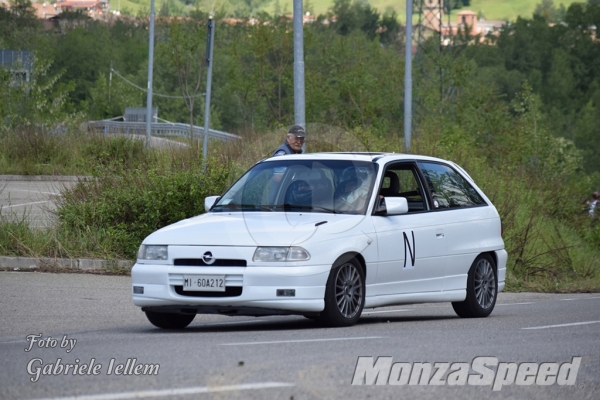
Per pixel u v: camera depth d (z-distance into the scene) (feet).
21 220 128.47
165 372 50.37
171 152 160.76
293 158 84.43
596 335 71.87
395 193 83.41
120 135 248.73
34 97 300.40
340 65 301.84
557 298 123.95
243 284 70.85
